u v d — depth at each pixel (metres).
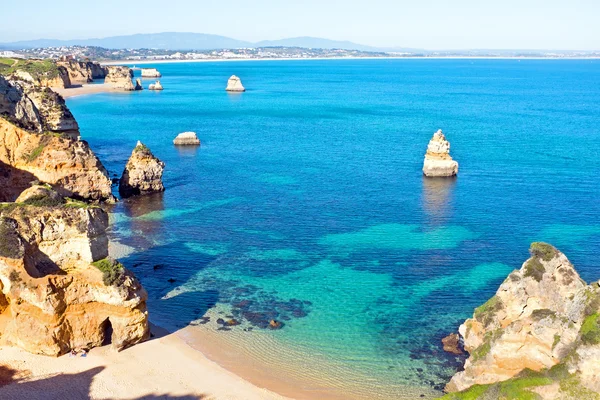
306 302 46.53
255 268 53.41
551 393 27.12
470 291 48.47
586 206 71.75
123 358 37.44
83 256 38.31
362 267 53.62
